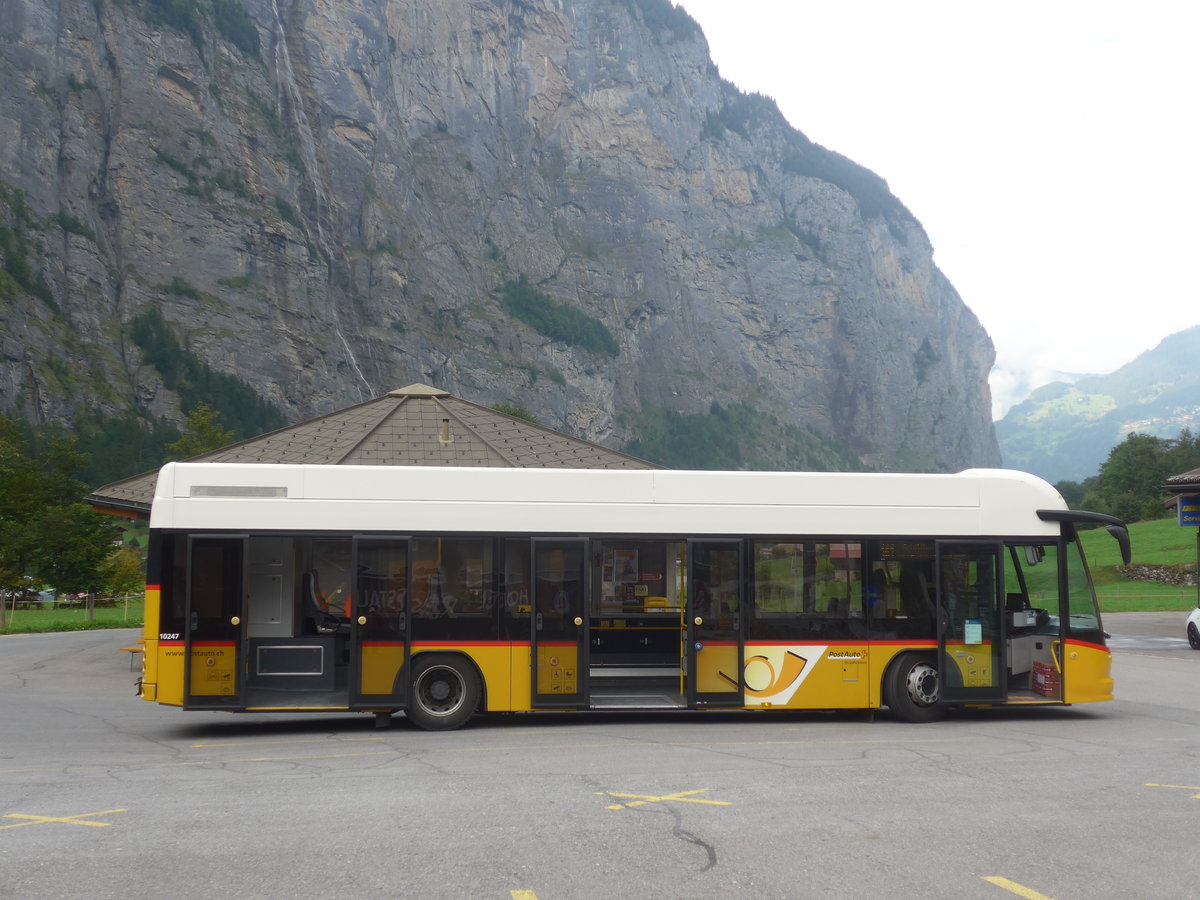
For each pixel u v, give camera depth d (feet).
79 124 554.05
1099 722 47.26
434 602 44.52
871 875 20.86
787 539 46.73
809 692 46.14
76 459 193.77
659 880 20.44
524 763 34.68
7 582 137.90
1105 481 497.05
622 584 46.34
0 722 49.21
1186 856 22.53
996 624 47.32
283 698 43.52
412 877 20.59
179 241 579.48
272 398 577.02
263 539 44.19
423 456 82.17
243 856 22.16
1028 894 19.71
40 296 505.66
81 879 20.45
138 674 75.15
